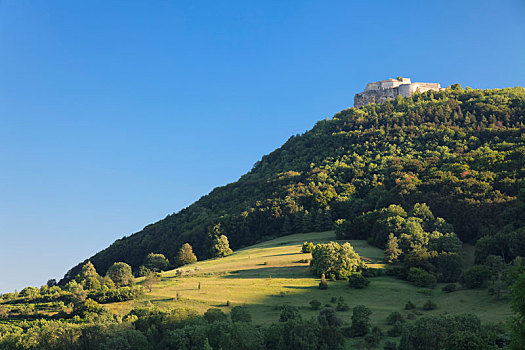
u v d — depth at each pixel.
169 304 103.88
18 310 112.62
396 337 75.31
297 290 107.88
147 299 110.12
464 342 47.03
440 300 96.19
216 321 80.12
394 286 107.62
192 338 77.00
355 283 107.56
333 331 73.75
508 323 39.97
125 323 86.31
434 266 114.25
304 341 71.31
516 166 154.75
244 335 74.69
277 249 158.25
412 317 84.38
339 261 115.69
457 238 127.69
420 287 107.12
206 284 119.44
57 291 142.12
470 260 123.12
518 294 39.38
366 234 157.75
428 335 63.91
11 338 85.44
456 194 151.50
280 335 74.50
